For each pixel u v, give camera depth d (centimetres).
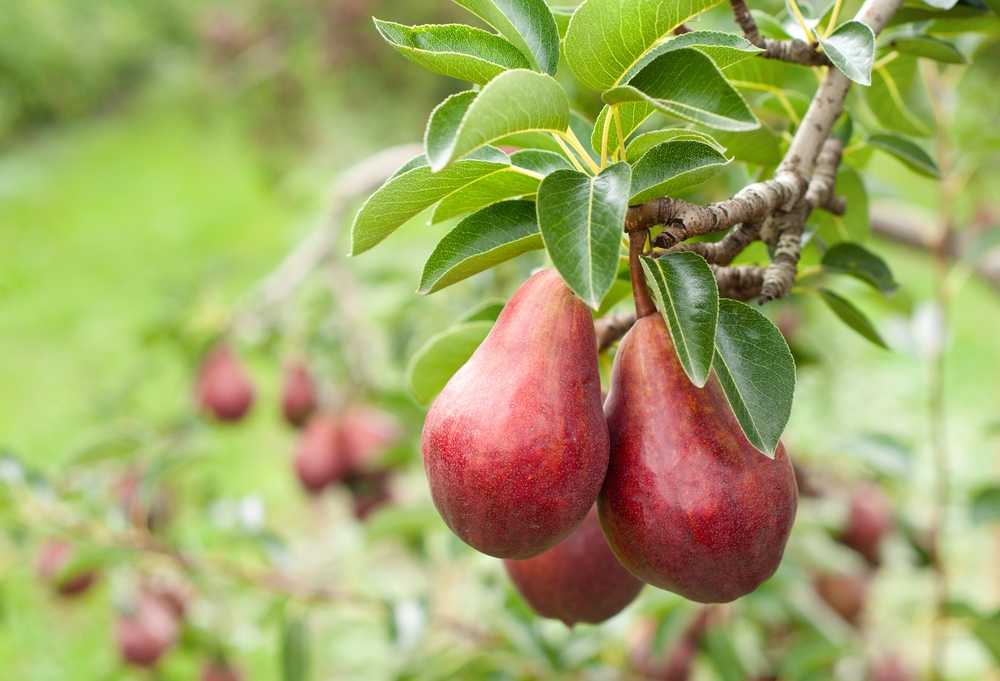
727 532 61
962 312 389
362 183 157
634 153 63
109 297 470
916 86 89
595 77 62
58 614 224
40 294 482
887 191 101
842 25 65
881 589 201
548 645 114
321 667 198
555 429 60
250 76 381
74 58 763
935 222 130
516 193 64
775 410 60
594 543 69
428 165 61
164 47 819
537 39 64
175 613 159
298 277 157
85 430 323
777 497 62
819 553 123
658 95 60
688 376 59
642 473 61
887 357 334
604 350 70
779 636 142
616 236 58
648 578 63
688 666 124
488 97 57
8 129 764
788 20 83
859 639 138
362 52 357
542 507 60
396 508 109
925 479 221
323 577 160
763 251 77
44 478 132
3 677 207
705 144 60
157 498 163
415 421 136
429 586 188
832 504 134
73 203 644
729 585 62
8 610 226
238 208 592
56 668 210
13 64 713
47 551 160
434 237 253
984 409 294
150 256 526
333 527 237
